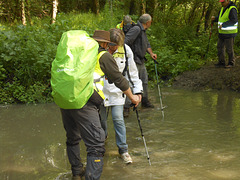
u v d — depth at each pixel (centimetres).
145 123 481
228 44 780
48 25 834
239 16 1133
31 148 375
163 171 307
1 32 678
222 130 436
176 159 338
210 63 873
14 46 647
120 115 341
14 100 618
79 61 237
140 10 1317
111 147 383
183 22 1351
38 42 672
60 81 236
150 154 355
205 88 729
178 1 1177
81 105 242
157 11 1292
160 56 879
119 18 1184
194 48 967
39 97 613
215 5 1148
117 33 329
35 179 290
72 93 234
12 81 641
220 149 366
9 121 488
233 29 762
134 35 509
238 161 330
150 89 756
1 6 1058
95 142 253
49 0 1212
